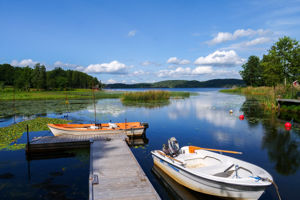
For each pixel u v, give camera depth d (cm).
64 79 9300
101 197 561
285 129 1547
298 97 2523
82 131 1348
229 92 7606
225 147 1141
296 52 3025
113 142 1171
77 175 823
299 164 898
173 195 686
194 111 2525
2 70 11369
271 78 3338
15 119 2111
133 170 761
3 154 1070
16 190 692
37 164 946
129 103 3522
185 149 902
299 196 646
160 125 1748
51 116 2266
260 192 555
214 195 635
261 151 1070
